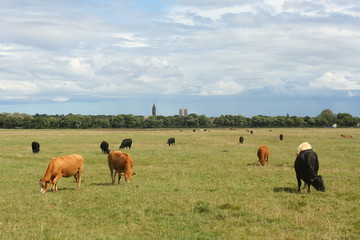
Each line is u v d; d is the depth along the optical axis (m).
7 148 37.62
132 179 18.08
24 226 10.02
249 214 11.26
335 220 10.59
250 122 181.12
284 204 12.53
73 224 10.24
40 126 148.25
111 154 16.89
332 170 20.66
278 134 71.25
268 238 9.01
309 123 171.38
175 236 9.22
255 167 22.19
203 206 12.06
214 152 32.88
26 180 17.91
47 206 12.29
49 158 28.31
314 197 13.58
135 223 10.44
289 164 23.95
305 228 9.88
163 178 18.42
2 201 12.98
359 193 14.19
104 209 11.97
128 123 169.00
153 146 42.12
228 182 17.05
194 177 18.77
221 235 9.30
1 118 147.88
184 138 59.06
